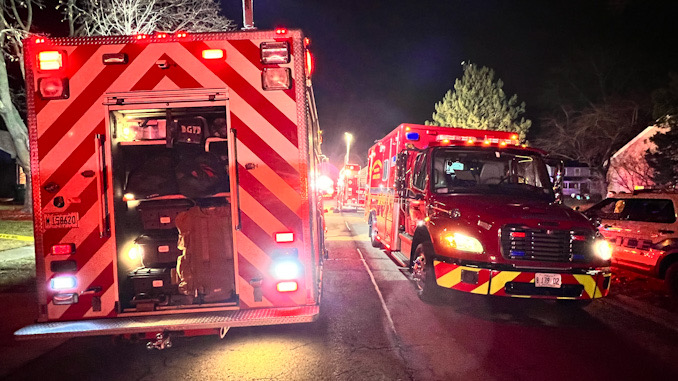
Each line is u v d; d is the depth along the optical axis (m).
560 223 5.46
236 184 4.27
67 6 16.31
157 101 4.18
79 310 4.20
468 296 6.66
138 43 4.16
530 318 5.75
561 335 5.14
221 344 4.89
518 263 5.34
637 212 7.47
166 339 4.34
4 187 32.75
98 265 4.20
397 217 8.54
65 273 4.18
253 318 4.10
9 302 6.74
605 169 30.42
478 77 21.41
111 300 4.22
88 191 4.18
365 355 4.55
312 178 4.70
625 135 30.05
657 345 4.86
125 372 4.27
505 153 7.09
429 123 22.89
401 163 7.71
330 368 4.25
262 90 4.25
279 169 4.29
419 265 6.58
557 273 5.26
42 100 4.14
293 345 4.83
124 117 4.57
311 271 4.34
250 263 4.31
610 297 6.87
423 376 4.08
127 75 4.16
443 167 7.06
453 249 5.61
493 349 4.71
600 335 5.16
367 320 5.64
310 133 4.88
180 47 4.20
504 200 6.32
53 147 4.14
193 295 4.35
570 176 49.06
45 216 4.16
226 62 4.23
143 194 4.59
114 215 4.23
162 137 4.72
